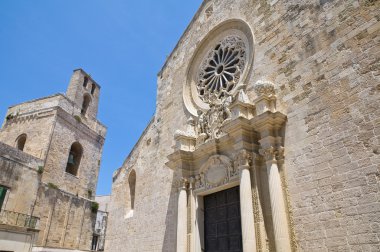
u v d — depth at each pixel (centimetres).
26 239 2464
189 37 2061
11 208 2619
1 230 2289
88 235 3619
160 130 2006
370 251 780
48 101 3744
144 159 2047
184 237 1373
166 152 1848
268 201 1098
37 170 3025
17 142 3631
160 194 1748
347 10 1048
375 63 917
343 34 1038
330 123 988
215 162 1392
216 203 1382
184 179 1484
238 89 1426
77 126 3969
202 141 1514
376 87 895
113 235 2006
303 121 1078
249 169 1175
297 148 1066
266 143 1141
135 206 1928
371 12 971
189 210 1430
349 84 970
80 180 3853
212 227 1353
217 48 1817
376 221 789
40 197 3005
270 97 1204
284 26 1302
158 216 1692
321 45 1105
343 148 927
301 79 1141
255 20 1493
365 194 833
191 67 1934
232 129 1243
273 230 1045
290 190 1034
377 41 930
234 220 1256
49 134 3441
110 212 2155
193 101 1808
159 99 2181
